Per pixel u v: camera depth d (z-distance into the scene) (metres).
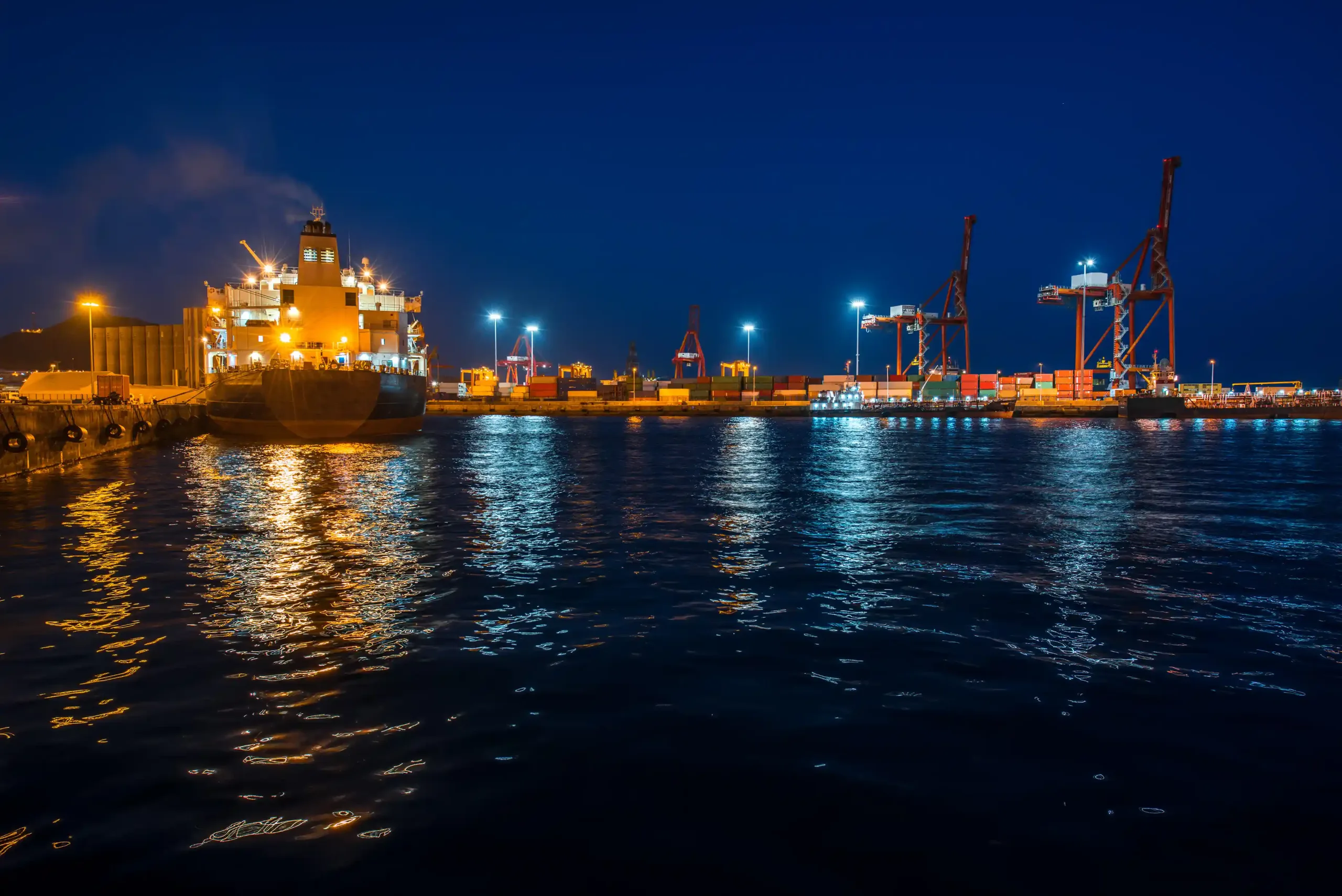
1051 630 8.21
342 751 5.20
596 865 3.96
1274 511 18.02
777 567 11.55
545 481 25.14
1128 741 5.42
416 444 44.34
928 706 6.05
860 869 3.95
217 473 26.44
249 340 45.66
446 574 11.01
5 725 5.58
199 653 7.32
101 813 4.40
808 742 5.38
